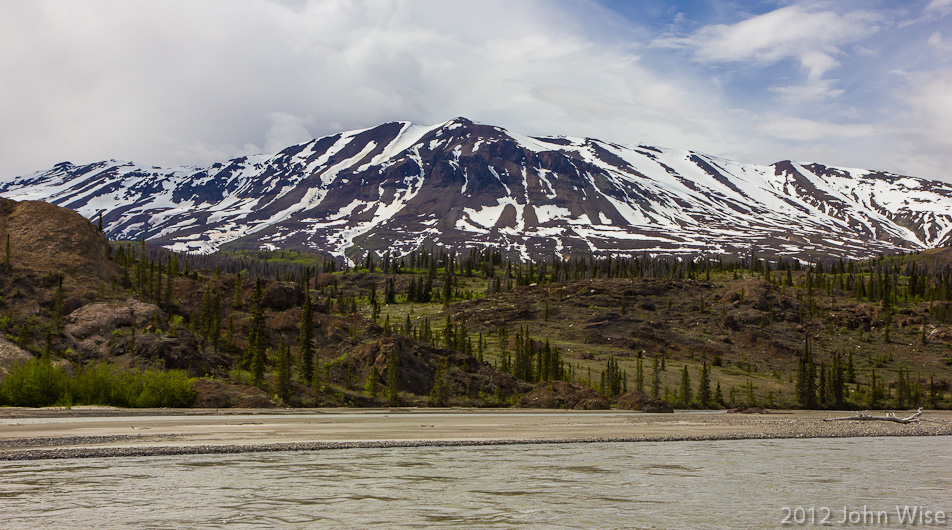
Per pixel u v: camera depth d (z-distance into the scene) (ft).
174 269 396.57
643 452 169.89
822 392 467.11
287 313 355.97
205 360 292.61
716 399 439.63
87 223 372.99
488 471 134.82
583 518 99.45
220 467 132.26
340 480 122.31
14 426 182.60
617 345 622.54
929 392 518.78
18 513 95.55
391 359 318.04
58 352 275.39
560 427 230.07
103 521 92.68
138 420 206.69
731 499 114.11
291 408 270.05
